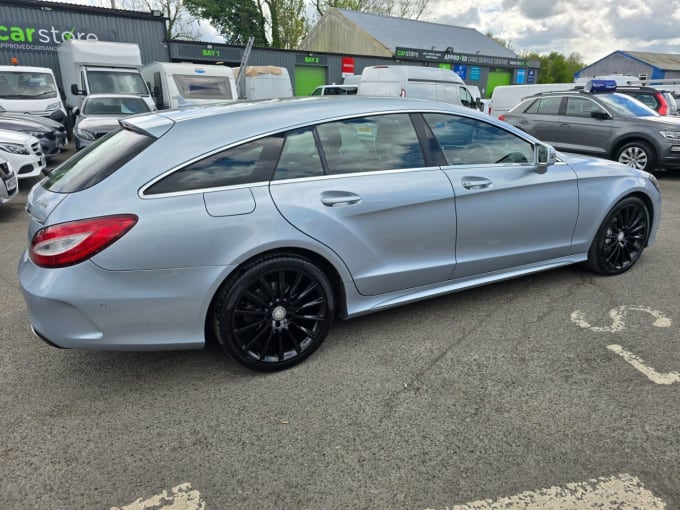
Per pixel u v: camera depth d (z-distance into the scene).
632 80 18.64
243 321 2.64
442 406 2.45
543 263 3.74
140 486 1.96
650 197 4.10
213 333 2.73
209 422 2.35
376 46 27.84
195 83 13.08
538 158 3.46
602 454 2.11
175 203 2.35
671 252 4.77
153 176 2.36
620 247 4.08
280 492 1.93
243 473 2.03
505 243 3.43
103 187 2.31
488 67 30.00
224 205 2.44
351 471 2.04
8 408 2.45
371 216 2.83
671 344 3.01
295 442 2.21
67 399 2.53
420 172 3.03
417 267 3.08
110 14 17.28
